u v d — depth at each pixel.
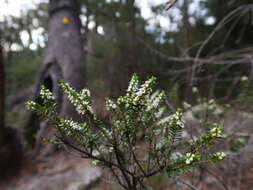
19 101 7.65
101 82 5.08
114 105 0.70
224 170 2.33
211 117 1.74
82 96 0.67
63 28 5.40
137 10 3.42
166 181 2.57
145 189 0.83
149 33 4.66
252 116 2.16
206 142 0.62
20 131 4.66
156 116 0.79
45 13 12.30
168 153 0.68
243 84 2.14
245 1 5.34
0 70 3.62
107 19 5.05
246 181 2.51
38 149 4.26
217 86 5.26
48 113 0.67
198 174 2.71
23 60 10.37
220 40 5.09
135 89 0.67
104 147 0.81
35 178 3.53
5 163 3.72
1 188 3.34
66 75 4.93
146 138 0.76
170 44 4.07
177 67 3.22
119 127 0.73
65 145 0.76
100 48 6.46
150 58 4.43
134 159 0.79
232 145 1.94
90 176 3.27
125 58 5.00
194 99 2.15
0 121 3.72
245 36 6.18
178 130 0.65
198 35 3.32
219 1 5.54
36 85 5.18
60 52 5.15
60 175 3.53
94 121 0.70
